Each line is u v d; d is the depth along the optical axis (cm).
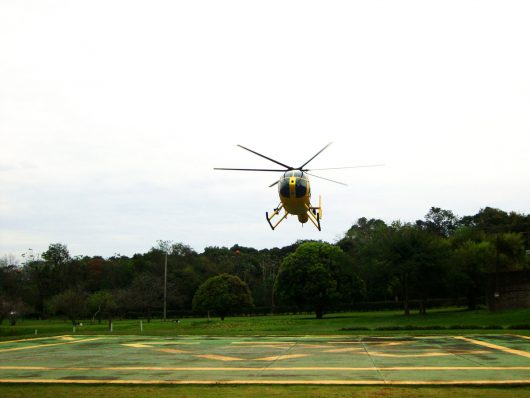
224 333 3016
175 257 11862
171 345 2195
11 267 11094
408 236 5638
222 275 7844
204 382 1222
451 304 7925
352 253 7238
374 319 5209
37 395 1105
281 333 2955
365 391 1088
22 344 2327
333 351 1852
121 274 10388
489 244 6372
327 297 6562
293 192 2186
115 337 2755
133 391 1138
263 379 1251
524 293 4828
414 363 1490
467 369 1359
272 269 12588
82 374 1371
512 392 1068
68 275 10369
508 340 2217
